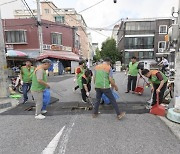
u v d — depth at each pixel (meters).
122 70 31.11
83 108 6.00
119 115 4.75
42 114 5.33
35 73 4.80
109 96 4.77
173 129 4.13
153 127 4.24
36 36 23.81
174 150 3.24
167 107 5.59
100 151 3.23
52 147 3.39
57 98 7.47
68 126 4.38
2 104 6.20
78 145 3.45
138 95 7.80
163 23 34.81
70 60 25.67
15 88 9.31
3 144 3.54
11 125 4.51
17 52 17.97
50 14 41.31
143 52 36.41
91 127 4.29
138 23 36.09
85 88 6.33
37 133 4.01
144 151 3.21
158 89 5.14
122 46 38.88
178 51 5.38
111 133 3.95
